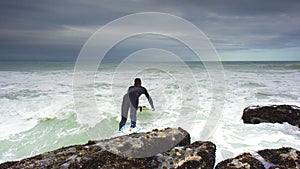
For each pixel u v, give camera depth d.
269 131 5.96
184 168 3.33
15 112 7.62
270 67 32.34
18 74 21.50
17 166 3.12
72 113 7.32
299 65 37.38
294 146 5.07
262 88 12.24
